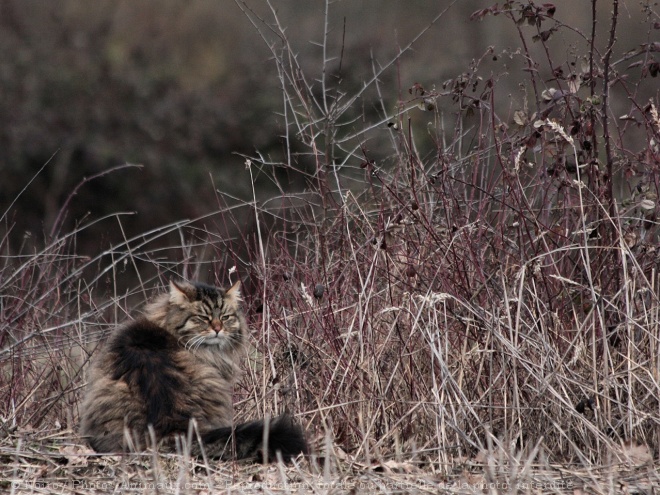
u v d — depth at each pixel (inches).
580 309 410.9
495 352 405.1
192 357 413.1
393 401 408.8
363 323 419.5
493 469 332.2
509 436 382.0
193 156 1206.9
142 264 882.8
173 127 1209.4
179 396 388.2
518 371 401.7
